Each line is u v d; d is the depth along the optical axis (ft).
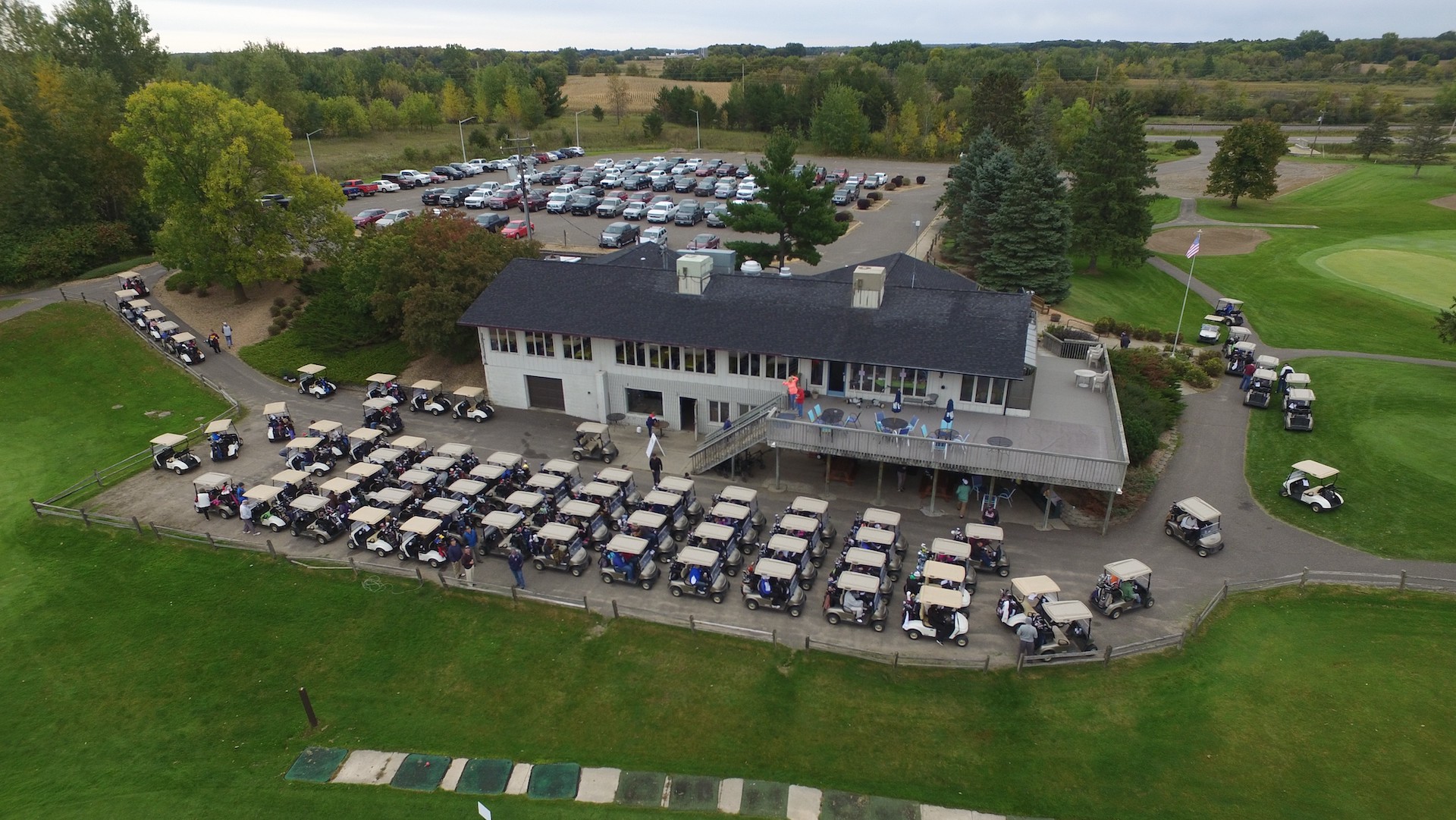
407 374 183.21
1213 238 289.94
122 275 237.86
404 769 83.25
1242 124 325.83
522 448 147.95
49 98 269.23
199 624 106.01
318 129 444.14
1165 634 96.63
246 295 224.74
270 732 89.45
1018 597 97.25
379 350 192.54
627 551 105.50
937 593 94.12
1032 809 76.07
